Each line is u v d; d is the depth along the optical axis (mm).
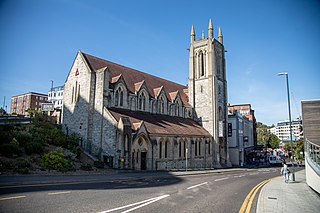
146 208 14070
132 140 40844
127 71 55750
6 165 28203
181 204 15523
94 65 47938
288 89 34719
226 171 51531
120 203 15078
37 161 32406
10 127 38844
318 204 16641
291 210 14523
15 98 144375
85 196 16828
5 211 12438
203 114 67062
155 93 57750
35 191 18062
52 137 40969
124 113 45969
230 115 83438
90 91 44625
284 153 127812
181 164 51875
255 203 16750
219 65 72875
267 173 46844
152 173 37406
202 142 60594
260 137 151625
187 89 74438
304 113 32438
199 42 71125
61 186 21172
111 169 37844
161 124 50969
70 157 37281
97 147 42656
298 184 28078
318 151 24500
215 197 18562
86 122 44312
